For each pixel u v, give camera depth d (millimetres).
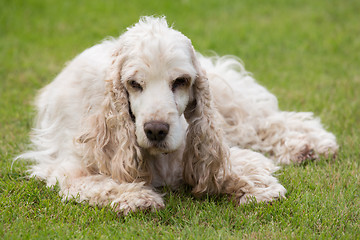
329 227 4402
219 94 6652
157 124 4312
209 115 4930
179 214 4641
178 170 5410
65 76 5848
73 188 4922
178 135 4477
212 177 5051
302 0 16906
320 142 6363
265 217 4562
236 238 4152
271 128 6629
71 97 5527
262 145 6621
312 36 13031
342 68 10578
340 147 6531
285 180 5449
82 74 5465
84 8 15406
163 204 4680
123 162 4871
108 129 4961
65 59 10836
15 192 5008
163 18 5043
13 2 15352
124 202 4578
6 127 7094
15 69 10164
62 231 4211
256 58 11445
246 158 5539
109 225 4344
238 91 6895
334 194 5070
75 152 5309
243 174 5242
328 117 7645
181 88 4598
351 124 7352
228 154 5148
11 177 5484
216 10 15836
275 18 14977
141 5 15867
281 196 4910
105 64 5219
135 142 4820
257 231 4328
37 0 15773
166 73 4406
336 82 9570
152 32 4543
